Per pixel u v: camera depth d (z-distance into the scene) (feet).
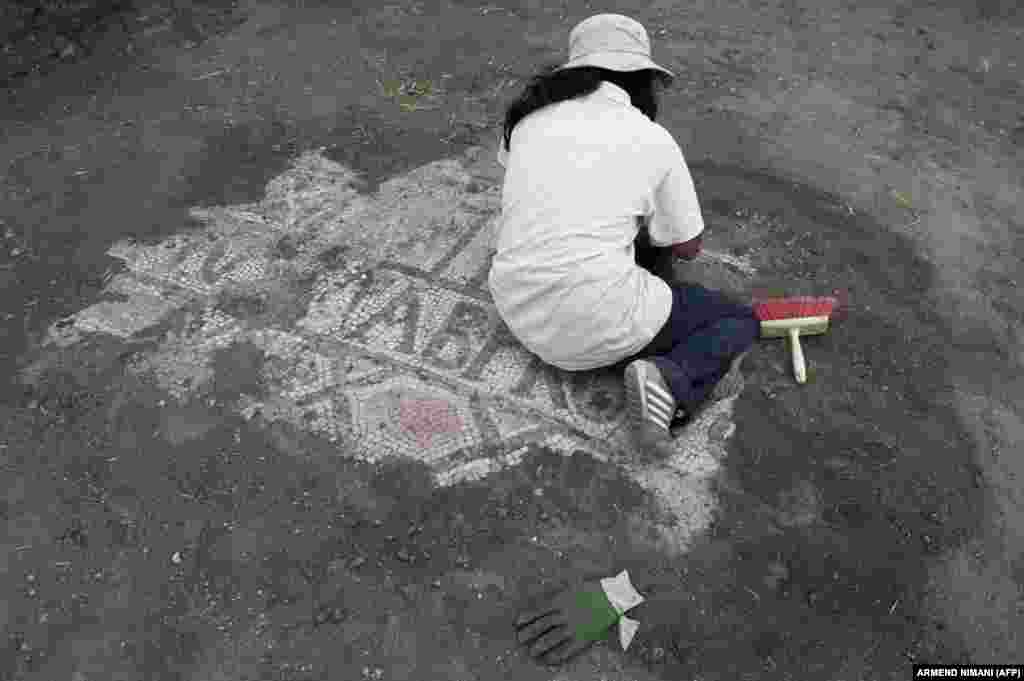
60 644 6.73
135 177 11.21
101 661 6.63
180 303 9.44
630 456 7.94
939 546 7.47
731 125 12.36
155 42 14.08
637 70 7.52
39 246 10.18
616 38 7.59
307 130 12.07
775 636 6.85
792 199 11.01
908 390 8.72
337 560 7.22
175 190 11.00
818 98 13.01
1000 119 12.71
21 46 13.78
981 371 8.99
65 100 12.81
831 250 10.27
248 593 7.02
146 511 7.55
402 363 8.75
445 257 9.96
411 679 6.54
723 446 8.07
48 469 7.89
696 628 6.86
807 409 8.46
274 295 9.50
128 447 8.05
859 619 6.99
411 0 15.30
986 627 7.00
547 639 6.70
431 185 11.03
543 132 7.40
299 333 9.07
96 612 6.91
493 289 7.95
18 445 8.09
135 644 6.72
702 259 10.04
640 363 7.26
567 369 8.23
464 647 6.72
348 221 10.46
